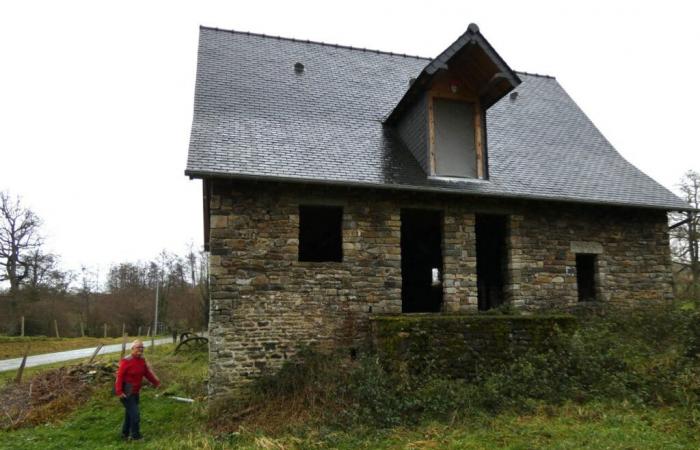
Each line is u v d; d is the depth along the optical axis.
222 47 12.02
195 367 13.45
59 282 35.59
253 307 8.49
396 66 13.56
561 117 13.55
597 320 9.81
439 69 9.57
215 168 8.24
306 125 10.41
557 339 8.42
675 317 9.59
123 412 8.48
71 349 23.80
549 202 10.24
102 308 42.00
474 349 8.12
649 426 6.46
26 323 32.44
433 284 15.55
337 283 8.95
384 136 10.95
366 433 6.62
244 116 10.08
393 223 9.45
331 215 11.81
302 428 6.83
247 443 6.53
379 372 7.62
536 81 14.94
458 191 9.30
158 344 24.53
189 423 7.71
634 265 10.90
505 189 9.98
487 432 6.43
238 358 8.28
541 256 10.26
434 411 7.11
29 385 11.04
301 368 8.36
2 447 6.91
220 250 8.51
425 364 7.86
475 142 10.47
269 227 8.78
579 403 7.40
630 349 8.60
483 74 10.19
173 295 42.69
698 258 20.94
